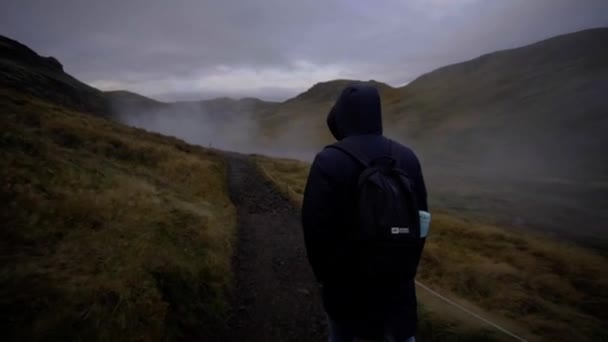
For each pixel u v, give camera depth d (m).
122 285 3.33
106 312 2.92
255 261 6.29
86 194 5.55
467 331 4.02
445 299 5.04
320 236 1.34
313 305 4.79
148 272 3.79
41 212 4.34
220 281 4.82
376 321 1.41
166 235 5.15
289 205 11.75
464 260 7.75
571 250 11.59
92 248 3.96
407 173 1.44
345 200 1.32
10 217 3.97
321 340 4.01
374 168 1.30
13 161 5.54
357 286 1.37
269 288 5.22
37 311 2.61
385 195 1.20
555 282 6.91
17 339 2.34
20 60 59.69
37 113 11.64
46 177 5.53
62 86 51.66
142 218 5.48
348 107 1.52
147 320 3.15
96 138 11.59
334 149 1.41
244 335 3.96
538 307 5.27
